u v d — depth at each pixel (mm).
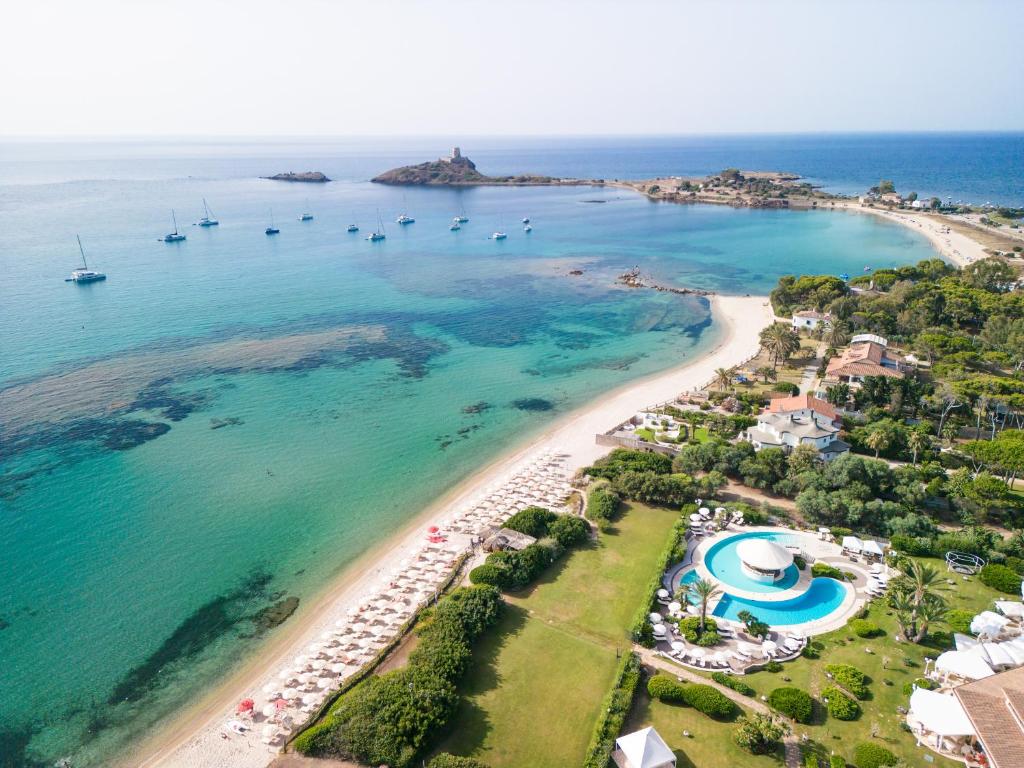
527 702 47656
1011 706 41719
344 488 80938
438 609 55312
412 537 70812
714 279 195625
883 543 66812
